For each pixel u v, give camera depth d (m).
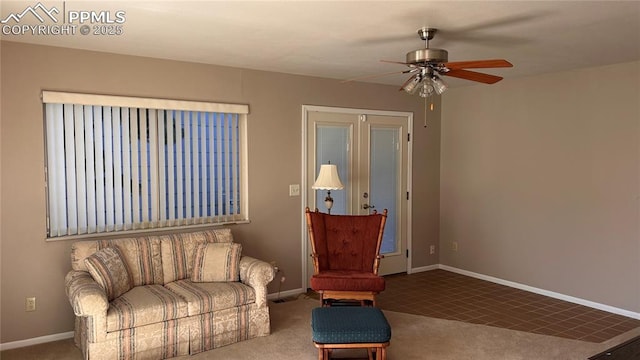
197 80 4.55
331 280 4.18
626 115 4.50
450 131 6.29
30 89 3.76
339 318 3.31
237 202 4.93
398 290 5.44
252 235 4.98
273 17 3.03
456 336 4.05
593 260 4.80
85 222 4.07
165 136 4.44
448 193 6.34
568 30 3.34
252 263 4.10
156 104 4.31
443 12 2.91
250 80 4.88
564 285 5.06
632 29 3.31
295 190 5.26
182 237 4.27
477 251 5.98
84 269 3.73
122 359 3.34
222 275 4.10
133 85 4.20
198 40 3.65
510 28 3.28
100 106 4.09
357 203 5.75
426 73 3.28
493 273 5.79
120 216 4.23
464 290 5.44
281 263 5.20
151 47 3.89
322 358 3.17
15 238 3.77
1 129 3.68
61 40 3.65
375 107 5.82
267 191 5.06
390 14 2.95
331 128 5.51
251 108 4.90
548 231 5.19
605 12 2.92
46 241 3.88
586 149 4.82
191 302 3.63
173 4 2.77
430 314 4.61
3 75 3.66
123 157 4.22
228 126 4.81
